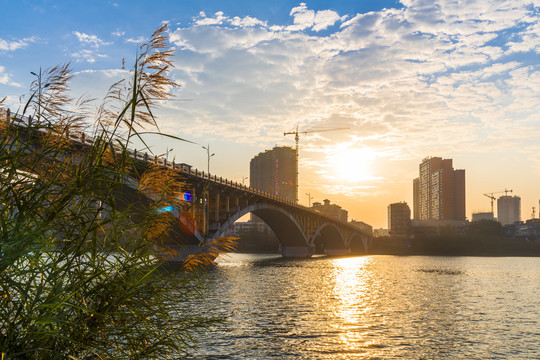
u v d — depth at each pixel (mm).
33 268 3330
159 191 3941
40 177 3518
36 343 3252
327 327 22438
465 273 74938
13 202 3330
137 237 3824
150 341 3961
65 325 3445
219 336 18656
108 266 3629
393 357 17078
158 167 3994
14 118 3555
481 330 22906
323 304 31266
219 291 36094
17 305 3355
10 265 3221
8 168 3299
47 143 3635
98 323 3582
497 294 41188
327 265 97000
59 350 3375
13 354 3064
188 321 4055
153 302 3814
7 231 3146
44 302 3271
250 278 52781
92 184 3584
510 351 18422
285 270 73250
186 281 4004
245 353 16328
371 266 96750
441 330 22688
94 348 3504
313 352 17266
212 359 14945
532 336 21484
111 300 3664
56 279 3428
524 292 43344
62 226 3520
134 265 3691
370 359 16719
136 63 3967
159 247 3992
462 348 18797
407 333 21734
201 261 4227
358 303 32656
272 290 39219
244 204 91125
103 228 3588
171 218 3965
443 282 54656
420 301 34875
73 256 3500
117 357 3676
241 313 25203
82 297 3482
